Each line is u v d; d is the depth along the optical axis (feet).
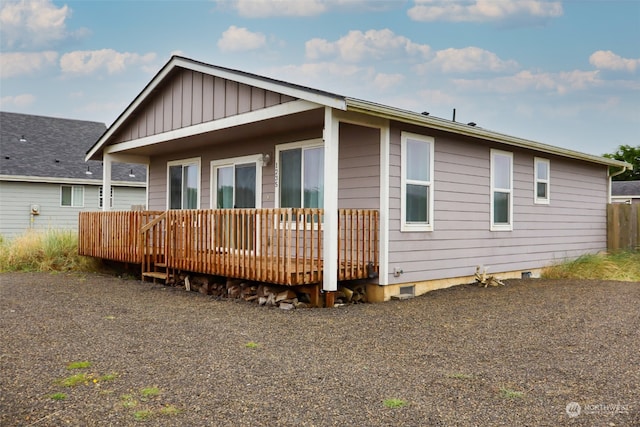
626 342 17.40
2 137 73.05
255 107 27.86
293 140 31.83
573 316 21.62
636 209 45.55
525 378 13.70
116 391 12.65
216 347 16.81
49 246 42.50
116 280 34.53
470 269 31.91
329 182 24.13
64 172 71.41
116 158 43.83
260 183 34.35
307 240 30.71
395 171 26.89
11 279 34.65
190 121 33.14
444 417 11.11
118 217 37.04
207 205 39.17
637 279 34.27
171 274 32.01
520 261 36.40
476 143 32.42
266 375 13.91
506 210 35.27
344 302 25.94
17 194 67.72
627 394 12.50
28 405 11.76
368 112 23.91
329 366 14.74
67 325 20.12
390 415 11.21
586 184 44.75
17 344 17.12
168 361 15.21
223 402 11.95
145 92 36.17
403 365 14.89
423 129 28.53
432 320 21.11
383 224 26.35
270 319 21.44
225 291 28.19
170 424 10.74
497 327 19.72
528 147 35.76
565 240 41.57
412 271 27.84
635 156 162.30
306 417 11.11
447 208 30.14
